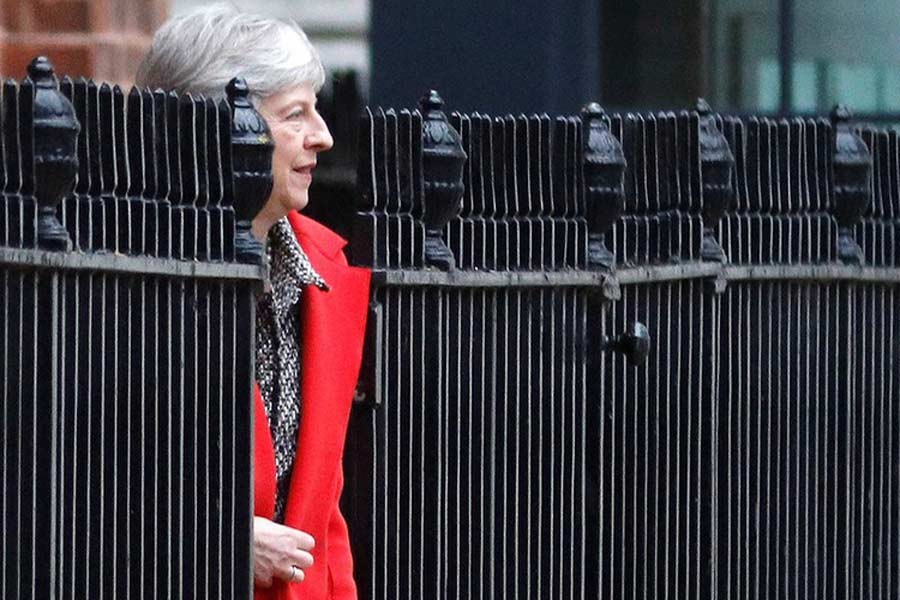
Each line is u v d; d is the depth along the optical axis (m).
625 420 12.60
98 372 9.56
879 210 14.60
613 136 12.34
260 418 10.39
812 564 14.24
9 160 9.14
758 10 27.00
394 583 11.41
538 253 12.03
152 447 9.86
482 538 11.80
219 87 10.28
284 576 10.32
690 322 13.09
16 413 9.18
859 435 14.57
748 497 13.68
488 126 11.80
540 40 25.88
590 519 12.42
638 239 12.67
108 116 9.62
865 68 27.00
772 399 13.86
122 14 23.06
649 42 26.59
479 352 11.76
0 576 9.14
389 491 11.38
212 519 10.16
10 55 22.73
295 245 10.63
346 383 10.73
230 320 10.20
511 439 11.95
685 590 13.19
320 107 26.12
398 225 11.25
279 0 38.16
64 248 9.26
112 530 9.66
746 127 13.55
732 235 13.44
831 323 14.33
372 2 26.22
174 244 9.94
